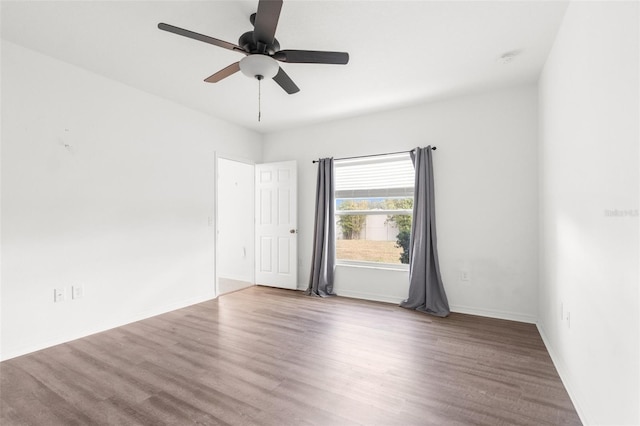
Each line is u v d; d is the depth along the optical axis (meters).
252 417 1.75
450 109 3.72
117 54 2.71
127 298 3.30
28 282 2.61
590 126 1.69
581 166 1.84
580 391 1.85
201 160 4.15
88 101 3.01
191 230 4.00
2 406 1.85
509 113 3.41
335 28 2.30
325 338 2.88
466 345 2.72
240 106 3.97
